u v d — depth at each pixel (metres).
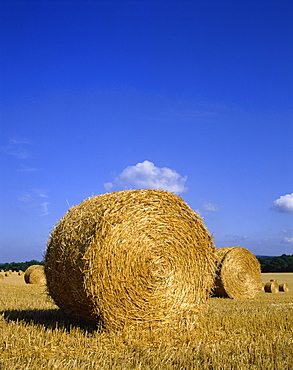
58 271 9.64
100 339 8.34
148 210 9.48
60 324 9.60
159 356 7.20
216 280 19.55
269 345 8.02
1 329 8.62
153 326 9.31
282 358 7.16
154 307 9.32
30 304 13.74
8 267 77.62
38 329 8.84
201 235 10.24
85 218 9.37
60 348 7.54
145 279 9.24
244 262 19.97
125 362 6.79
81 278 8.87
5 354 7.00
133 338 8.45
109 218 9.01
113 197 9.52
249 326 10.04
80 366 6.45
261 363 6.82
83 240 9.00
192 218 10.13
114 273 8.90
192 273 10.02
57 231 10.06
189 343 8.20
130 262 9.09
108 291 8.84
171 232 9.74
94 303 8.80
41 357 6.91
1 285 24.78
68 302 9.70
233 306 14.56
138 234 9.27
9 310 11.88
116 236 9.00
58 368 6.27
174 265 9.73
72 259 9.10
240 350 7.61
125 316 9.03
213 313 11.91
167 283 9.55
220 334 9.19
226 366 6.59
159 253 9.51
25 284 26.62
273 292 25.77
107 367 6.42
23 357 6.89
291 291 27.11
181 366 6.65
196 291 10.08
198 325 9.88
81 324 9.73
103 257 8.82
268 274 59.03
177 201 9.95
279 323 10.49
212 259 10.42
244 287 19.70
